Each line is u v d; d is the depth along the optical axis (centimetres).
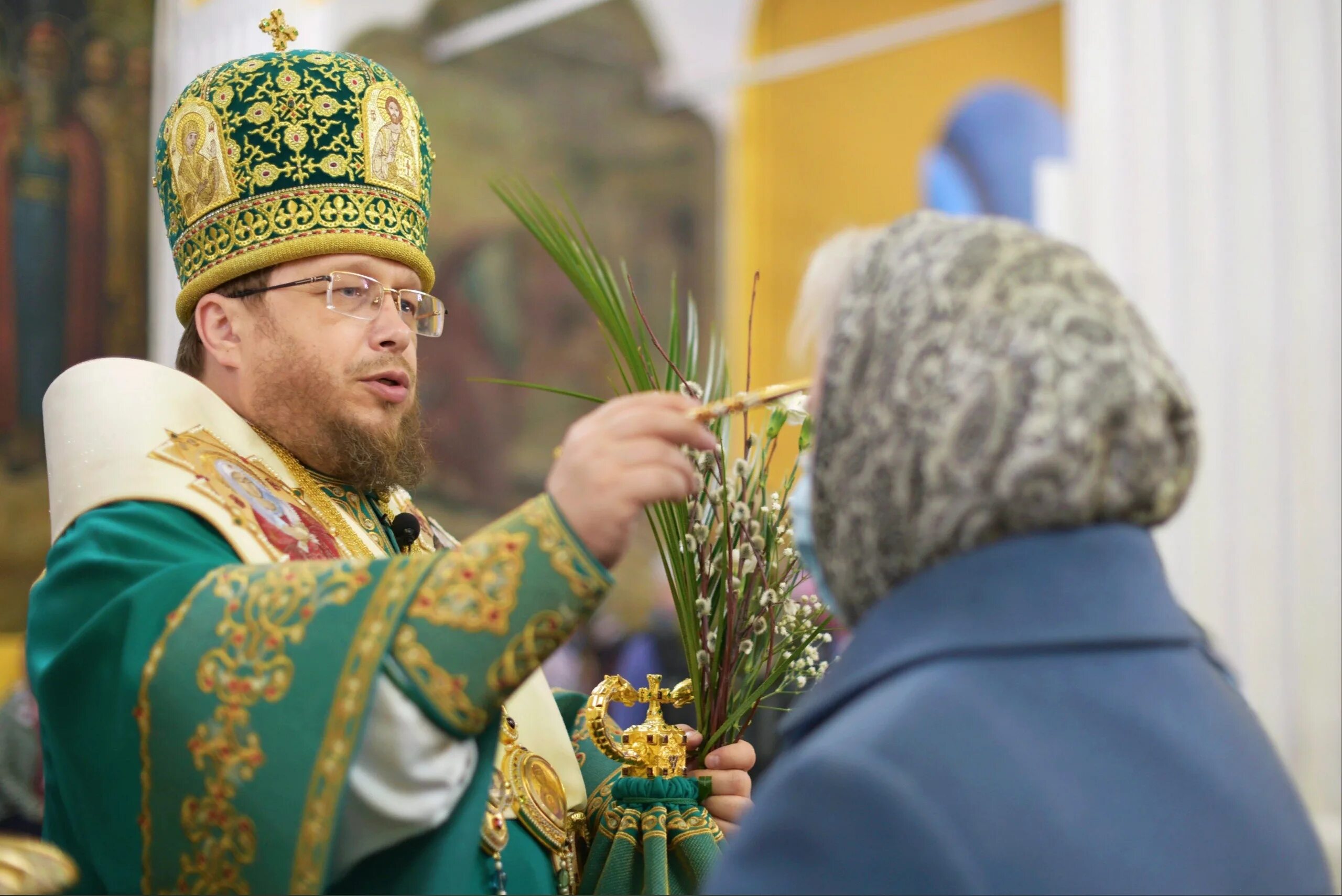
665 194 1232
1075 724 89
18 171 611
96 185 629
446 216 1139
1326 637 410
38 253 617
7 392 606
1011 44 1367
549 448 1175
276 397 169
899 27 1316
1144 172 451
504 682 120
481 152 1157
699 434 122
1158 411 93
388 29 1111
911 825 84
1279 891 90
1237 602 423
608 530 120
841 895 84
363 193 175
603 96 1213
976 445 91
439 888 127
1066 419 90
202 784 122
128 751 127
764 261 1261
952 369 92
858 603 100
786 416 162
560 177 1188
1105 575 93
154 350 559
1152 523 96
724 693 166
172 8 517
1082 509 91
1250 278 432
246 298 172
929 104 1354
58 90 623
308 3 507
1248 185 435
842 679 96
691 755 170
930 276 96
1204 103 445
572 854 164
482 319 1149
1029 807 86
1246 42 439
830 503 99
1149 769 89
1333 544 412
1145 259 448
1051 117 1384
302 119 174
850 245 124
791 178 1284
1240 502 425
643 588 1095
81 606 137
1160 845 87
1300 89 430
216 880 121
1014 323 92
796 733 99
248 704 122
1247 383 428
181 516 144
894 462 94
